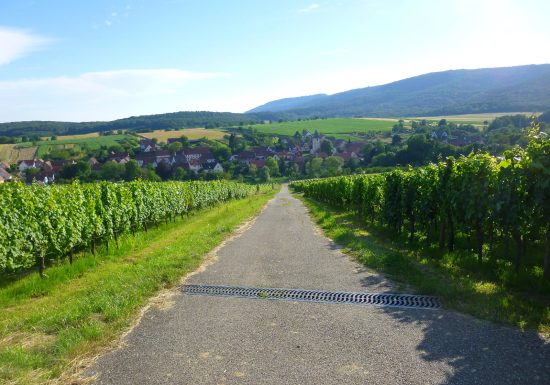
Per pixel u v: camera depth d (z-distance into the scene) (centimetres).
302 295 678
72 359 452
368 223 1736
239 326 542
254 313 593
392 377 392
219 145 12950
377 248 1041
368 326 529
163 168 9650
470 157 934
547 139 697
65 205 1079
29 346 495
